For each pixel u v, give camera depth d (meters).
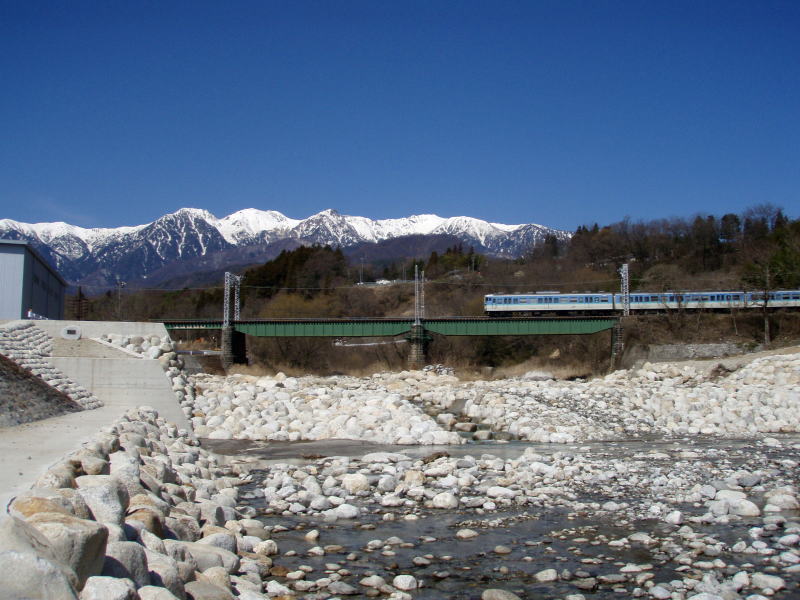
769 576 12.93
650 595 12.48
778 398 44.16
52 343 39.16
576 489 21.70
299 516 18.70
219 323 105.69
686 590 12.56
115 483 11.66
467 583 13.30
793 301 95.69
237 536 15.11
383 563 14.53
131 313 156.62
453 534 16.77
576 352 113.81
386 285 170.88
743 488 21.58
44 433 20.28
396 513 18.92
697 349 90.56
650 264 165.62
